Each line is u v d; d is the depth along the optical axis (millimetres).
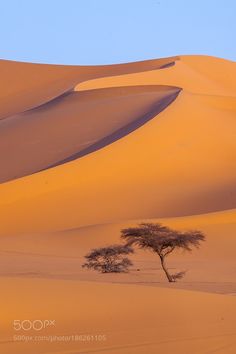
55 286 19672
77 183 65125
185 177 68312
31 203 62094
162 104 84688
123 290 20312
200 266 43094
